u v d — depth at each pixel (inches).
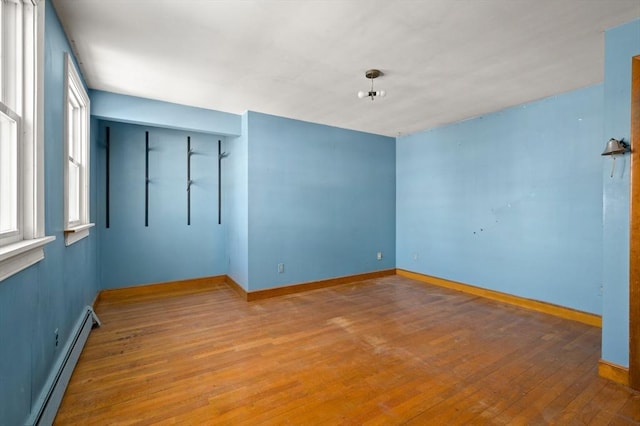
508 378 84.9
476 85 122.1
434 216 189.6
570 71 109.8
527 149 144.4
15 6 59.6
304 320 128.0
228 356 96.7
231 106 149.7
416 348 102.7
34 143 61.4
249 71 109.9
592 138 123.6
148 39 88.9
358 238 197.2
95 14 77.2
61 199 82.8
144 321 125.9
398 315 134.1
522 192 146.5
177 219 175.2
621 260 83.5
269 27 82.5
